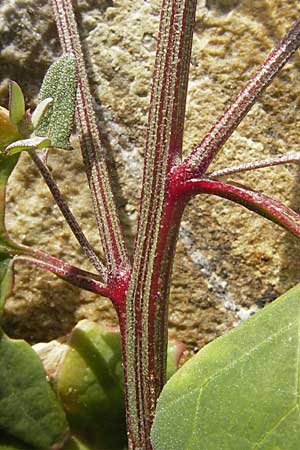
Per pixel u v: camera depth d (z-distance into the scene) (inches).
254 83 8.0
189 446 7.4
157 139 8.1
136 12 9.6
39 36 9.6
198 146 8.0
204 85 9.4
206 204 9.3
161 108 8.0
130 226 9.4
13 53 9.5
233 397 7.3
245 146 9.3
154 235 8.1
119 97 9.5
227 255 9.3
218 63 9.4
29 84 9.6
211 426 7.4
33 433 9.0
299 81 9.3
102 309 9.4
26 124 8.1
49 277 9.5
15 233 9.5
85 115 8.7
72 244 9.5
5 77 9.6
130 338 8.2
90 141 8.7
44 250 9.5
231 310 9.3
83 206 9.5
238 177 9.3
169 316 9.3
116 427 9.1
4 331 9.4
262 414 7.2
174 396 7.6
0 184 8.5
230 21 9.4
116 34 9.5
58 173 9.5
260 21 9.4
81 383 9.0
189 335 9.3
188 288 9.3
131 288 8.2
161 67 8.0
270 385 7.2
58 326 9.5
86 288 8.4
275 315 7.4
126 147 9.5
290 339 7.3
